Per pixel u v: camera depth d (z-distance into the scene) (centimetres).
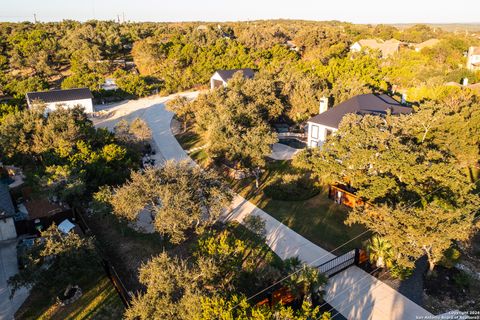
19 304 2247
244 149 3472
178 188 2548
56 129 3734
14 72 8975
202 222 2930
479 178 3678
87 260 2277
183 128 5612
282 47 10312
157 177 2673
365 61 7569
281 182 3659
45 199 3166
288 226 2962
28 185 3403
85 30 10756
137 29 12862
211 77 7694
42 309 2198
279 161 4225
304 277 1966
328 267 2397
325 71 7000
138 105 7200
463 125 3528
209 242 2155
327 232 2859
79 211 3125
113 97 7494
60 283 2194
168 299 1723
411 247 2195
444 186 2667
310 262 2502
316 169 3156
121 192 2589
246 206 3303
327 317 1625
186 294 1698
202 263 1902
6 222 2861
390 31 14175
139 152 4300
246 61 9019
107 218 3119
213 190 2686
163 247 2673
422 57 8462
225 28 13925
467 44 9619
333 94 5256
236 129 3756
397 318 2023
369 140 2969
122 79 7962
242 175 3838
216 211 2652
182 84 8238
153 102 7388
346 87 5509
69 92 6550
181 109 5559
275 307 1692
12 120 3859
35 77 7838
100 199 2806
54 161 3278
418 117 3316
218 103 4991
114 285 2353
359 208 2658
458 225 2098
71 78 7825
